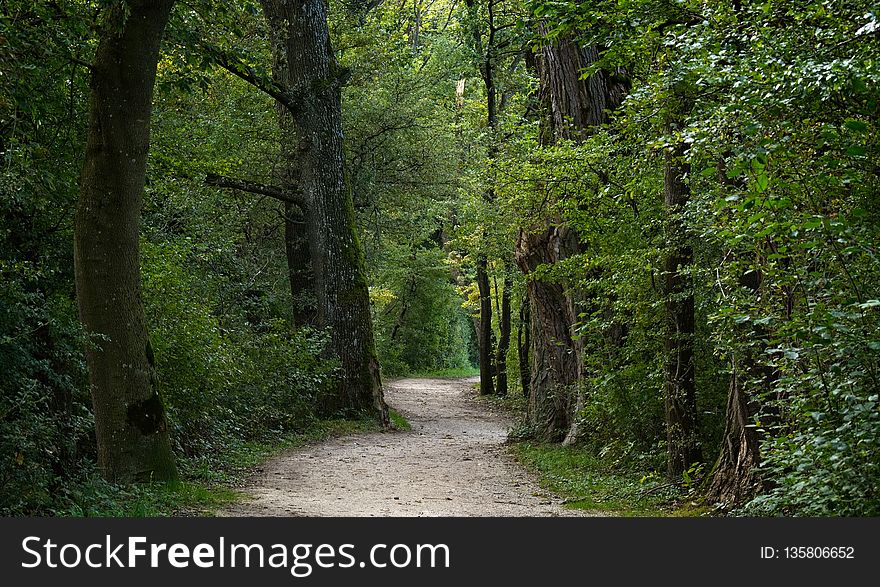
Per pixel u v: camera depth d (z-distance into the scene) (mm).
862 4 5621
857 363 5340
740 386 8625
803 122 5723
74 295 12195
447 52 27094
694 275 9625
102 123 9656
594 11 9938
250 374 16688
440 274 46688
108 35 9516
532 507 9898
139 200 10062
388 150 24938
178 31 11117
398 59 26156
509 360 32594
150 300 12766
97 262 9789
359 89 25266
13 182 8945
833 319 5398
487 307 34562
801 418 6227
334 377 20656
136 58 9555
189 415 13117
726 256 8258
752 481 8477
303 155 21016
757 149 5449
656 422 12250
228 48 12508
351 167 24703
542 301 17219
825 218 5332
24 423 8109
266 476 12562
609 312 13883
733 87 5918
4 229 10492
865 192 5676
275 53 20438
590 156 11758
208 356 13594
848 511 5277
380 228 28047
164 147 15695
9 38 8453
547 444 16625
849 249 5289
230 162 20875
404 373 47750
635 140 10766
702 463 10391
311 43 20688
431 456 15742
